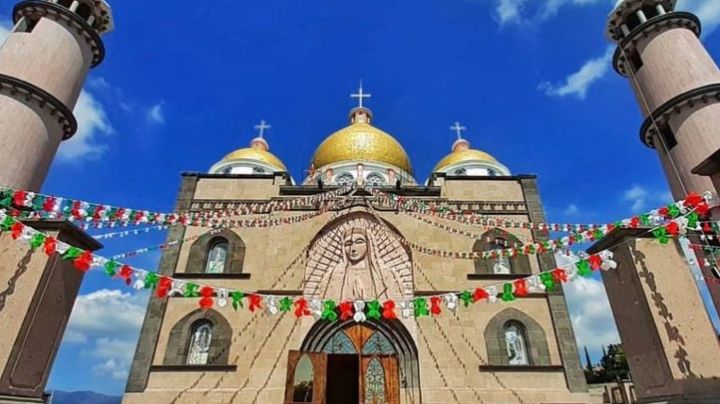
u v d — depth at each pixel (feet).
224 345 63.16
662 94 58.23
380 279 69.00
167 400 59.00
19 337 35.58
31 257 38.50
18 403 34.71
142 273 32.40
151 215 44.14
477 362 62.13
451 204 76.59
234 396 59.26
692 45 58.80
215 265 71.46
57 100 53.72
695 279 38.52
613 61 67.15
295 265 68.95
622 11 65.82
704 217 41.68
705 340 35.76
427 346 63.10
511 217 75.36
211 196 77.36
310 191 78.07
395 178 111.45
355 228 72.74
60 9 58.18
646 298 37.40
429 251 70.08
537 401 59.41
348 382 79.51
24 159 49.14
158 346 63.46
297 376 60.18
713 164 32.01
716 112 53.52
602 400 110.63
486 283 68.03
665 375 35.01
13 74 51.37
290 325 63.98
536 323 65.41
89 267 31.73
